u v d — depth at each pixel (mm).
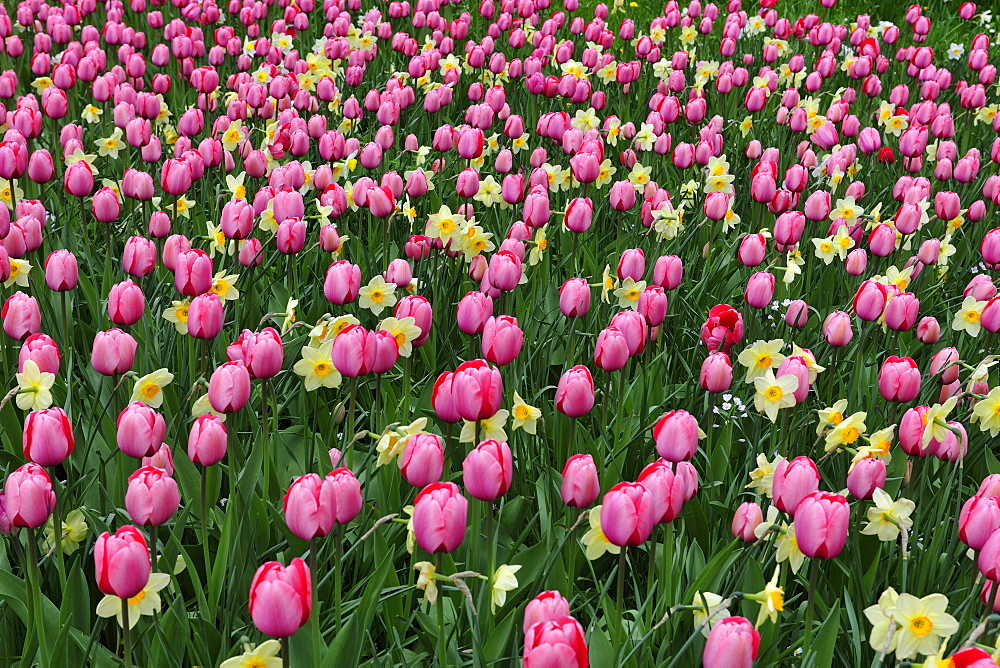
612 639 2846
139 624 2979
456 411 3023
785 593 3424
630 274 4508
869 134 7047
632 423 4141
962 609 3064
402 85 8430
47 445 2730
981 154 8789
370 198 5121
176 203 5602
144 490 2652
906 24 13211
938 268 5699
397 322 3629
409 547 2898
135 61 8328
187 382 4219
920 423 3324
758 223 6305
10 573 3057
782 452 3715
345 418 4188
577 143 6461
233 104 7191
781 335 5156
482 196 5805
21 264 4465
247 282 4824
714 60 10984
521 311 5020
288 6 10648
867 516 3211
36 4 9953
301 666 2803
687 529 3566
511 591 3191
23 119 5969
